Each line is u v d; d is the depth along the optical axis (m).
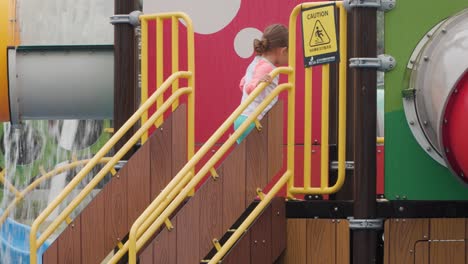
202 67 21.52
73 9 25.88
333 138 20.64
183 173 17.92
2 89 23.06
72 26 25.83
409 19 18.28
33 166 38.91
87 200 38.00
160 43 20.27
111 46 22.91
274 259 18.62
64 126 38.12
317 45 18.67
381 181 23.48
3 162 39.84
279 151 18.73
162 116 20.25
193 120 19.88
